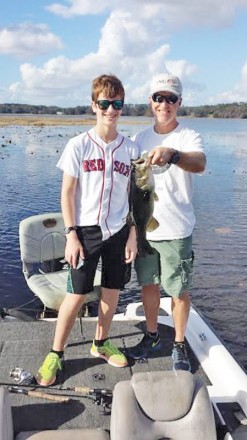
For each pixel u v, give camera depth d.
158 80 3.89
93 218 3.72
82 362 4.13
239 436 3.19
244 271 12.33
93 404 3.58
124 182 3.82
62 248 5.40
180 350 4.07
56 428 3.33
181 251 4.00
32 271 5.36
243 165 31.03
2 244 13.73
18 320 5.02
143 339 4.37
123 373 4.00
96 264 3.81
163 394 3.02
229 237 15.12
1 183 23.34
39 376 3.79
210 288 11.23
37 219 5.24
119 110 3.61
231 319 9.80
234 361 4.08
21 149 37.88
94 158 3.68
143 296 4.27
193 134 3.90
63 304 3.84
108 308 4.04
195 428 2.98
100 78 3.58
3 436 2.86
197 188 23.03
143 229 3.81
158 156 3.50
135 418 2.95
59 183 23.73
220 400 3.62
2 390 3.08
